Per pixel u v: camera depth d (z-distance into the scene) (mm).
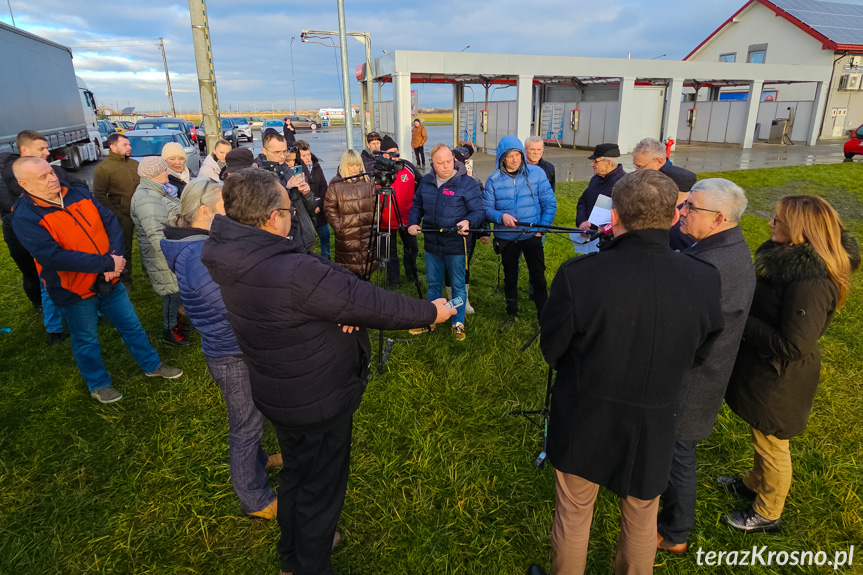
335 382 1742
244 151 3838
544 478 2662
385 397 3367
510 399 3357
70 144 14180
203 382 3557
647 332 1511
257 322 1609
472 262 6320
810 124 22234
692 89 28703
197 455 2846
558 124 23250
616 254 1555
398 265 5379
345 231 4148
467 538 2332
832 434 2951
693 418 1916
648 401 1561
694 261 1575
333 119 58625
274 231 1685
